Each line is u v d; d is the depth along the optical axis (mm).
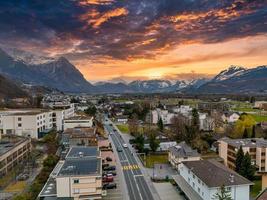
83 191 63375
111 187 78938
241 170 84625
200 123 167000
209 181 64250
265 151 92375
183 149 99500
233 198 63438
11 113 148875
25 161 101812
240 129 139375
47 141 128125
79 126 147750
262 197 51000
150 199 71312
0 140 110562
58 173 64500
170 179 85375
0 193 73062
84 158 75750
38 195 64750
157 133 148000
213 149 121125
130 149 126312
